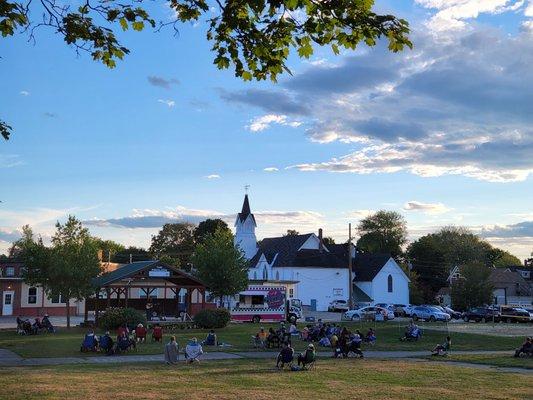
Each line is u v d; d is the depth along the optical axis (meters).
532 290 110.62
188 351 27.11
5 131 13.25
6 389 16.95
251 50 10.01
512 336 45.66
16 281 68.19
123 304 64.00
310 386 19.12
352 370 24.23
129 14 10.39
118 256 132.75
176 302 64.56
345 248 105.25
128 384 18.69
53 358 28.41
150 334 42.81
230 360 28.47
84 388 17.53
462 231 135.38
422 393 18.05
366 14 9.20
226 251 58.94
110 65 11.37
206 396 16.52
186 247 132.62
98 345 31.19
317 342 39.53
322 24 9.37
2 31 10.68
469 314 71.25
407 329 44.09
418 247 120.31
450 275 118.94
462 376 22.72
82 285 47.81
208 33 10.07
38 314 69.00
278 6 9.08
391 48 9.60
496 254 166.62
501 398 17.33
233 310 59.41
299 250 97.25
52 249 48.09
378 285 96.38
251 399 16.16
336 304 88.94
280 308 61.03
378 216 138.75
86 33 10.77
